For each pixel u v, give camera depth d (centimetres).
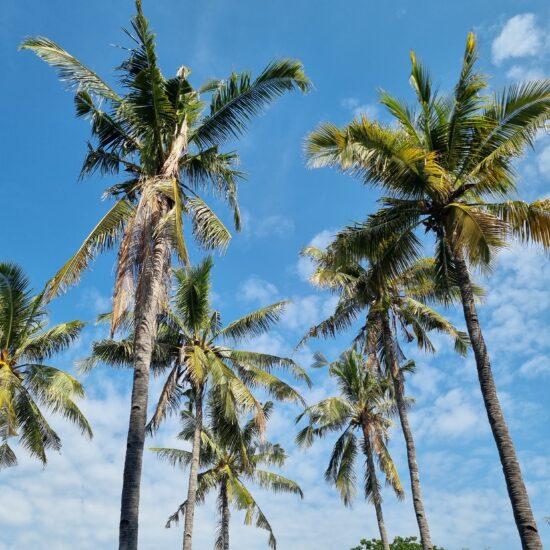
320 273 2394
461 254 1452
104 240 1286
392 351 2389
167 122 1363
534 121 1339
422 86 1568
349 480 2947
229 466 3297
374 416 2986
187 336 2416
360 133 1385
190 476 2273
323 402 2831
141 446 1031
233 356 2455
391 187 1471
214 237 1368
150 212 1226
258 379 2423
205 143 1467
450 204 1438
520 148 1374
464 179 1451
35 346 2311
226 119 1442
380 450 2845
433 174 1398
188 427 2967
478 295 2162
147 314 1141
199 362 2141
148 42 1300
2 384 2050
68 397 2284
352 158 1376
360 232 1529
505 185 1459
